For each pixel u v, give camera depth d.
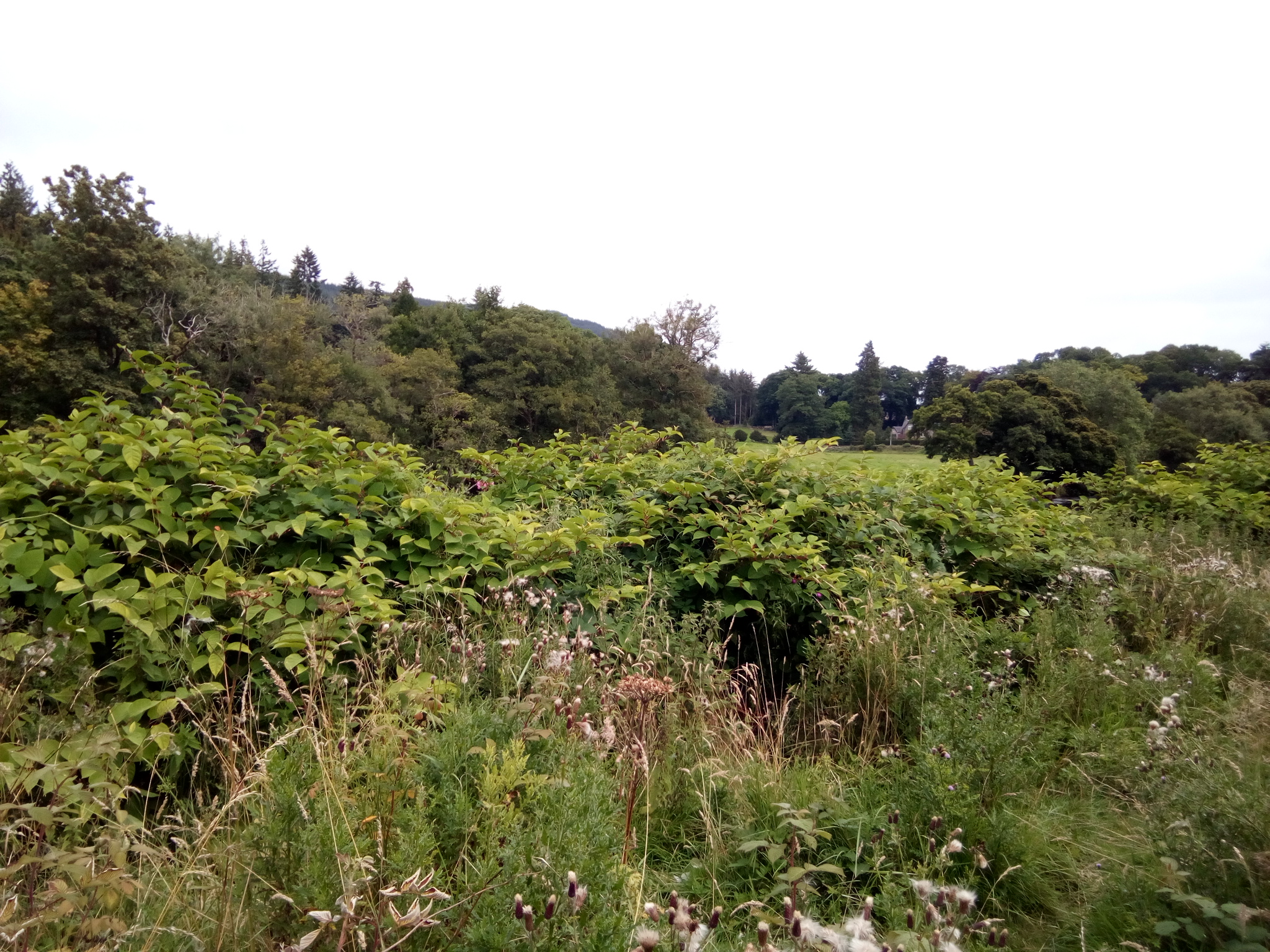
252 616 3.10
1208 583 5.38
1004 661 4.07
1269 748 3.11
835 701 3.79
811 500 4.93
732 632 4.51
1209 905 2.07
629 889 2.02
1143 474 9.43
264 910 1.76
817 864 2.52
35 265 33.75
